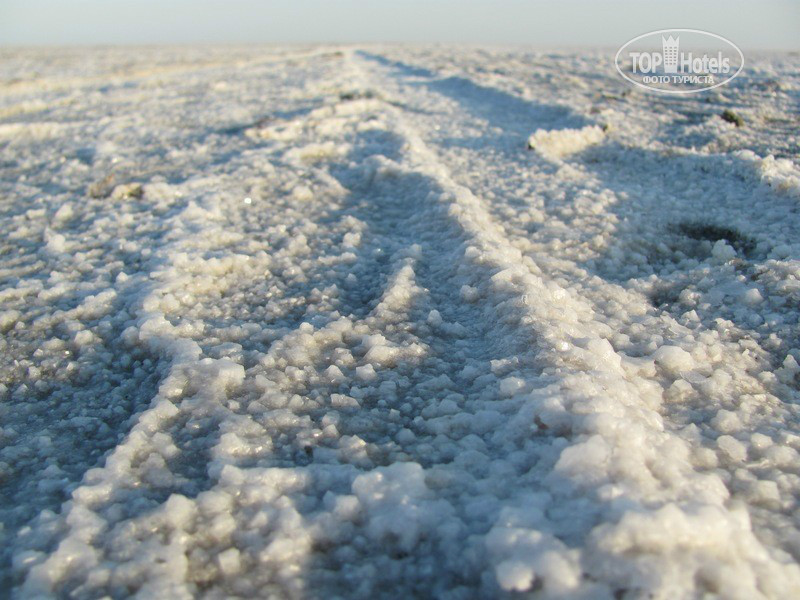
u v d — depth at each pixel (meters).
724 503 1.62
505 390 2.06
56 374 2.53
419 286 3.06
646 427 1.85
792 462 1.87
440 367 2.41
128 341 2.66
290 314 2.94
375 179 5.05
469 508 1.58
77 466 1.95
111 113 10.25
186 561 1.49
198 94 12.61
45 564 1.46
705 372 2.38
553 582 1.26
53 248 3.82
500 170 5.34
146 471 1.83
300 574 1.48
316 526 1.58
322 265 3.49
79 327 2.83
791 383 2.35
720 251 3.43
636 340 2.61
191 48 52.84
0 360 2.64
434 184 4.48
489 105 9.62
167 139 7.64
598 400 1.82
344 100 9.80
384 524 1.56
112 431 2.15
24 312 3.04
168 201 4.68
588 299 2.97
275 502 1.66
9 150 7.57
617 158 5.82
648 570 1.26
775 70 13.33
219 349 2.52
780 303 2.82
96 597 1.41
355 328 2.71
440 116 8.66
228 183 5.06
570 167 5.23
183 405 2.15
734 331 2.67
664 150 5.75
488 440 1.91
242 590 1.43
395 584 1.45
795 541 1.55
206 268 3.35
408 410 2.15
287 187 4.91
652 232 3.82
